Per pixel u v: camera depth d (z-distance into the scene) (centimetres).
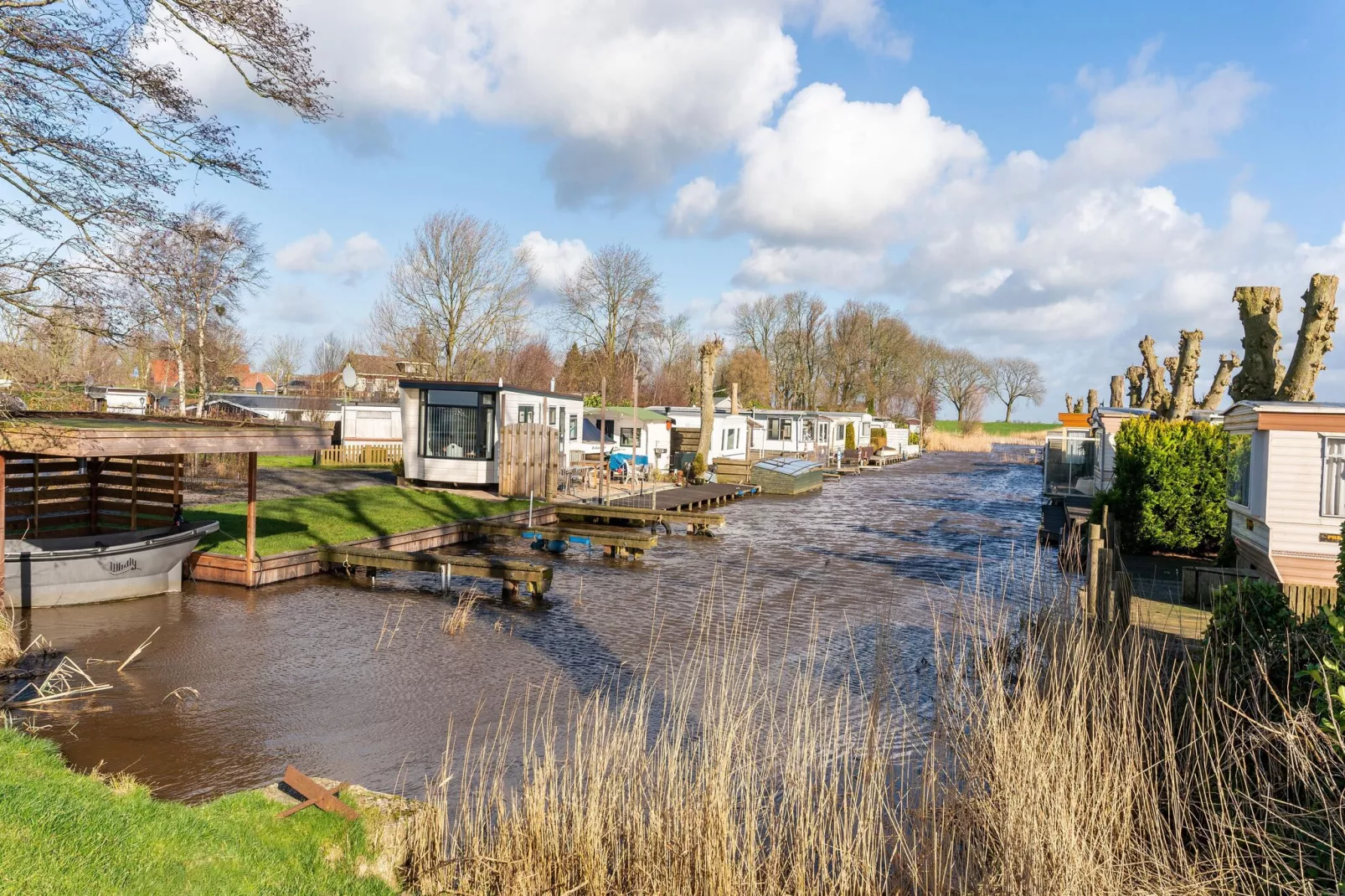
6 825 443
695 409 4050
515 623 1166
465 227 4381
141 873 428
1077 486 2975
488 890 487
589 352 5728
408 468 2430
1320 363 1673
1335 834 418
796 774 550
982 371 9319
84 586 1158
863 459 4962
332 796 532
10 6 972
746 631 1156
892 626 1187
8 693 819
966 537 2188
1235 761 510
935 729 650
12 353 1121
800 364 7438
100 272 1089
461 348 4481
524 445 2295
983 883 477
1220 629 607
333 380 5103
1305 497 1138
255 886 442
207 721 772
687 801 512
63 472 1319
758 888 485
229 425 1272
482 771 581
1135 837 493
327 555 1422
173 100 1060
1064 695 586
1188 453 1708
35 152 1021
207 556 1337
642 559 1716
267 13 1026
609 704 840
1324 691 436
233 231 2509
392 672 934
